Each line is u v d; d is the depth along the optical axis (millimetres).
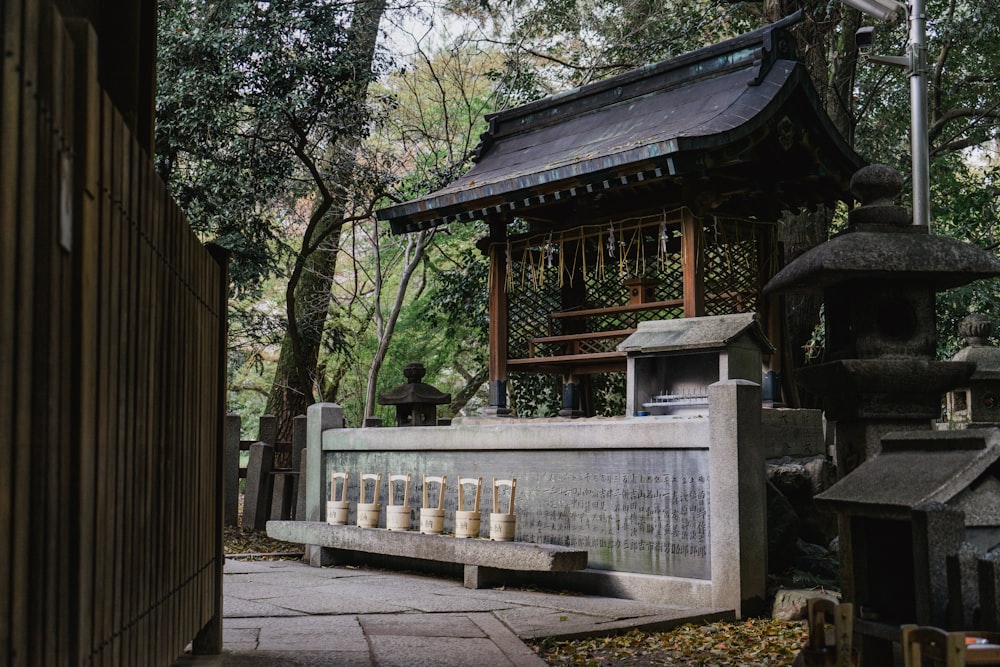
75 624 2566
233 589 8672
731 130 9469
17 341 2115
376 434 10805
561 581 8656
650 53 18406
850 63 16750
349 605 7719
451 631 6645
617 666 5984
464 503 9852
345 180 18406
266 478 14133
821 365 4930
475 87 22391
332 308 22469
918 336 4863
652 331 9062
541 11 20062
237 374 28078
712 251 10859
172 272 4184
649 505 8219
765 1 15250
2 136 1995
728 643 6523
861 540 4469
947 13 18312
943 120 18281
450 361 24891
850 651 3752
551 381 16047
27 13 2150
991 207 17469
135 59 4531
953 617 3797
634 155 9617
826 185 11164
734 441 7539
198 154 15766
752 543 7559
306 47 15453
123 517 3199
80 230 2596
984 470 3980
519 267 11992
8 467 2064
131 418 3320
